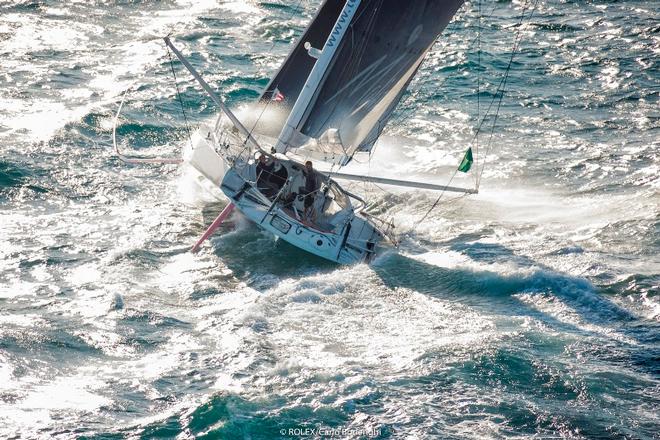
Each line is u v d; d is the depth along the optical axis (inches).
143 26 5605.3
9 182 3403.1
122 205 3356.3
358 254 3088.1
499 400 2290.8
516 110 4722.0
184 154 3385.8
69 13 5684.1
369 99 3297.2
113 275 2837.1
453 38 5816.9
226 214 3147.1
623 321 2711.6
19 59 4820.4
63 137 3855.8
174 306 2691.9
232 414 2149.4
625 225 3395.7
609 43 5807.1
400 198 3644.2
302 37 3494.1
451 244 3250.5
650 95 4953.3
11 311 2566.4
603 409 2273.6
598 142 4306.1
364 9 3134.8
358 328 2620.6
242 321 2608.3
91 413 2145.7
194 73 3208.7
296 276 2960.1
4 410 2126.0
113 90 4495.6
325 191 3321.9
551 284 2883.9
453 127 4473.4
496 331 2618.1
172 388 2267.5
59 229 3115.2
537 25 6136.8
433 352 2484.0
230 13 6028.5
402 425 2170.3
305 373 2352.4
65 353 2388.0
